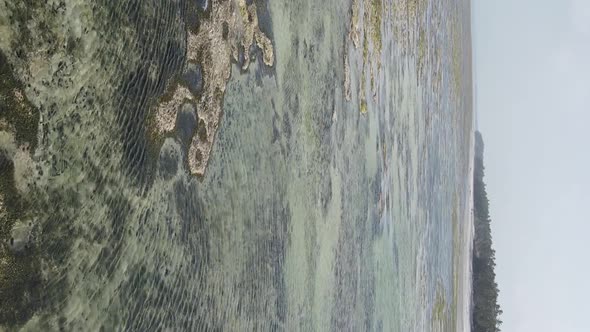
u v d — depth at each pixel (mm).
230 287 4473
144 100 3648
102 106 3322
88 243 3186
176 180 3934
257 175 5020
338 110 7105
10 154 2797
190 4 4109
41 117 2949
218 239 4344
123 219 3438
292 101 5828
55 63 3029
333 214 6805
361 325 7695
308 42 6277
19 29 2832
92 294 3182
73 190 3117
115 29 3420
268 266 5098
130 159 3514
